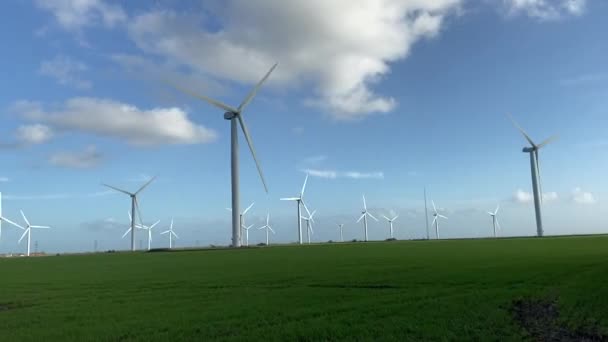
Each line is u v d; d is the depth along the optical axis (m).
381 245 85.38
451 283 24.48
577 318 14.88
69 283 32.12
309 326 14.85
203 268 41.88
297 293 22.78
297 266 39.91
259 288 25.45
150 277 34.59
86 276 37.84
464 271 30.36
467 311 16.41
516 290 20.83
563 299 18.09
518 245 67.75
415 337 13.12
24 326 16.50
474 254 48.59
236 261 50.16
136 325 16.03
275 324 15.51
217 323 15.89
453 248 64.19
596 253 44.53
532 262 35.69
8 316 18.59
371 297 20.67
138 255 75.06
